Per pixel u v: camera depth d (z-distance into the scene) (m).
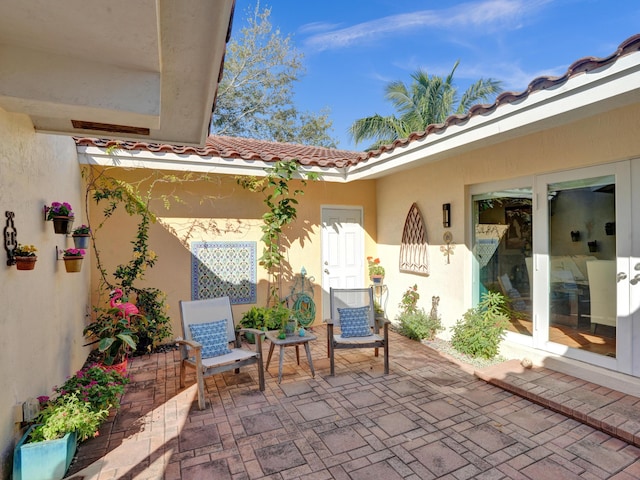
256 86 15.56
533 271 4.49
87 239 3.95
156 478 2.55
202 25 1.89
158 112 2.32
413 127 13.24
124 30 1.85
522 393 3.69
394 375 4.36
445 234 5.57
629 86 2.55
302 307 6.73
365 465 2.68
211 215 6.17
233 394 3.90
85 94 2.21
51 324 3.29
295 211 6.39
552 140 4.10
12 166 2.57
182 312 4.18
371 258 7.25
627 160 3.56
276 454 2.82
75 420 2.58
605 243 3.80
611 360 3.75
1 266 2.34
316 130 17.25
